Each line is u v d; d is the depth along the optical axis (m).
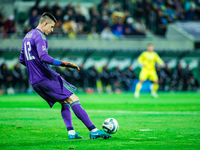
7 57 69.88
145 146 14.62
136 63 78.38
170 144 15.12
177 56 79.50
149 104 42.44
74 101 16.72
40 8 78.12
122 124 22.80
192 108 36.44
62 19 79.69
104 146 14.60
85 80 74.06
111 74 75.81
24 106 38.78
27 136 17.59
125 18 86.31
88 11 92.19
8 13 87.12
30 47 16.50
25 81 72.50
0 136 17.56
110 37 81.75
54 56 72.44
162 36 87.88
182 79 79.19
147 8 92.56
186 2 99.44
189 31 87.25
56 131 19.39
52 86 16.44
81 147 14.36
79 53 73.75
